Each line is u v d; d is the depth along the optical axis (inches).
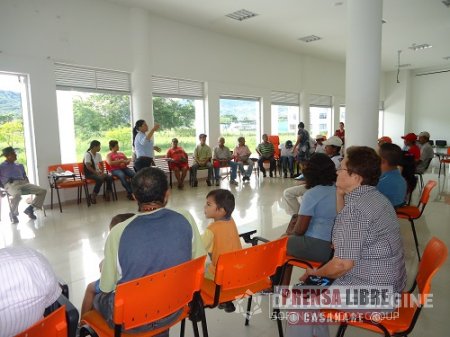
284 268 79.0
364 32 163.3
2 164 181.2
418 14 275.0
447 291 96.2
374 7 162.4
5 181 179.9
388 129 566.6
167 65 283.7
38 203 185.9
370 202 53.7
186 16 275.6
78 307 90.1
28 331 34.8
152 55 272.8
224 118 344.8
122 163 234.2
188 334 77.9
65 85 229.8
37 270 38.8
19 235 155.6
